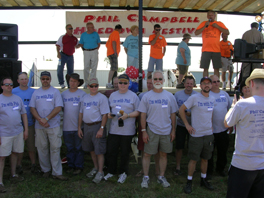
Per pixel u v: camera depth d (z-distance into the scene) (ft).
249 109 7.11
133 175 13.51
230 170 7.75
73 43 20.85
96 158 13.39
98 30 25.22
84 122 12.66
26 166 14.87
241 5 23.99
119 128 12.25
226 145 13.03
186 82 13.34
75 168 13.94
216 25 18.65
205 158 11.55
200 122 11.21
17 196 11.08
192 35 25.94
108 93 14.56
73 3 23.72
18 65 15.69
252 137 7.11
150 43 20.94
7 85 11.48
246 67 19.15
